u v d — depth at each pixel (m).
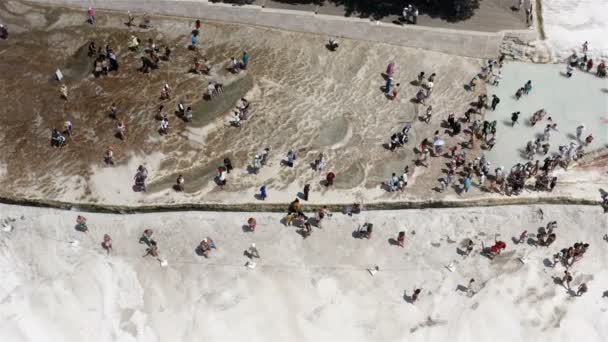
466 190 38.81
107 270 34.16
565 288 35.16
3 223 35.88
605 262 36.53
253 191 38.16
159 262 34.75
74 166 38.31
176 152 39.53
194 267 34.69
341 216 37.66
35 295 32.78
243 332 32.16
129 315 32.47
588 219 38.34
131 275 34.09
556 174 40.62
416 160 40.56
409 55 46.22
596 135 42.75
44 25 46.12
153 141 39.66
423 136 42.03
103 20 46.66
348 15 46.94
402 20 46.84
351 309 33.44
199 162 39.31
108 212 36.84
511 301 34.41
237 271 34.62
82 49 44.47
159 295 33.41
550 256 36.47
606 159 41.50
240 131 41.00
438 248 36.56
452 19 47.47
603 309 34.53
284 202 37.72
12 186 37.31
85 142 39.31
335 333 32.50
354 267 35.28
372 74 45.16
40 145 39.12
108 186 37.66
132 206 36.84
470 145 41.59
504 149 41.72
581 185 39.97
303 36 46.44
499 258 36.22
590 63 46.34
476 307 34.00
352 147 40.97
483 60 47.09
